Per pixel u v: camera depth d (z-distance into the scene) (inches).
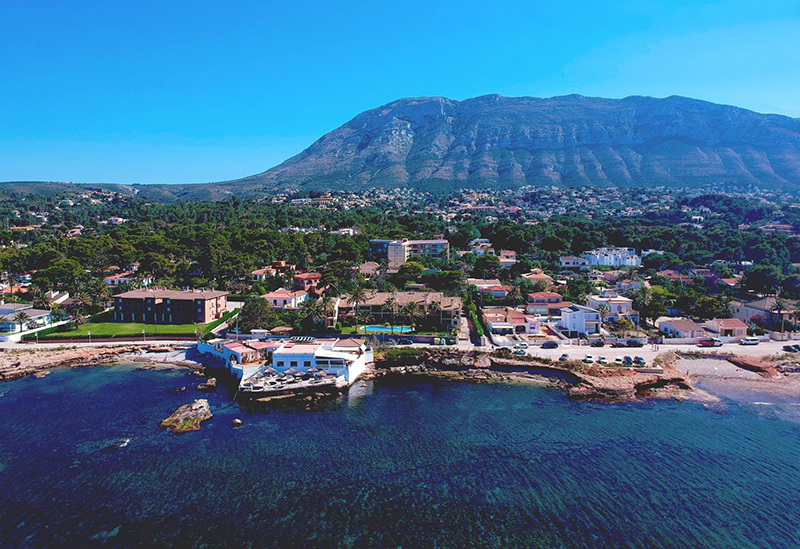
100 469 3078.2
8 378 4758.9
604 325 5930.1
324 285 7672.2
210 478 2984.7
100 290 6919.3
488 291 7101.4
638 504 2716.5
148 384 4606.3
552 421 3752.5
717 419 3767.2
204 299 6333.7
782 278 7623.0
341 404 4121.6
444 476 2999.5
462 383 4621.1
